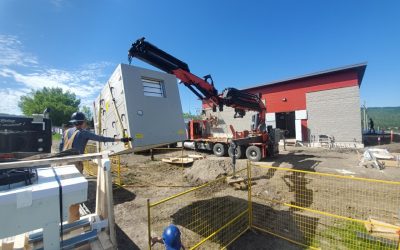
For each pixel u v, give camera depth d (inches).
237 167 386.0
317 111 700.0
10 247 86.5
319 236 172.1
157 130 169.0
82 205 157.9
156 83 179.6
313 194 261.3
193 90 313.3
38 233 96.6
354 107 636.7
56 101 2455.7
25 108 2469.2
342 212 212.7
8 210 73.4
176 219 202.4
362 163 402.0
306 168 388.8
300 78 724.7
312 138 706.8
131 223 194.5
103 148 200.2
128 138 151.8
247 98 421.4
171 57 275.3
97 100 219.8
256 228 185.2
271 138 500.7
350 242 163.0
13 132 145.1
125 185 311.3
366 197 246.5
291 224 191.9
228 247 160.4
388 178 320.2
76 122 171.8
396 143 718.5
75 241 91.9
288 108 760.3
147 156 569.0
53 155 118.6
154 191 284.7
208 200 247.4
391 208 216.7
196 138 624.4
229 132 871.7
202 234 176.6
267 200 247.0
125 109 153.9
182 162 426.6
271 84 791.1
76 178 93.0
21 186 82.0
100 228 100.7
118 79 162.1
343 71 652.7
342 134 656.4
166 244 104.4
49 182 87.0
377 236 165.3
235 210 221.3
